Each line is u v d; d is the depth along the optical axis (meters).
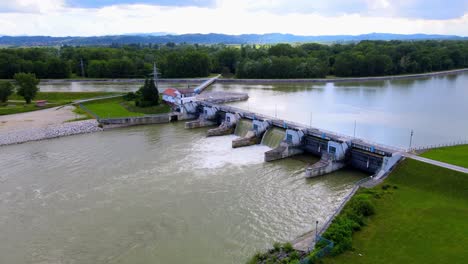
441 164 64.31
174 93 145.88
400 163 68.06
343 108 145.62
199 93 180.25
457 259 42.56
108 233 56.44
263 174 78.50
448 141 98.56
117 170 81.44
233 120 114.06
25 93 149.12
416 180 63.09
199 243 53.22
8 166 84.69
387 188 62.53
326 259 43.84
